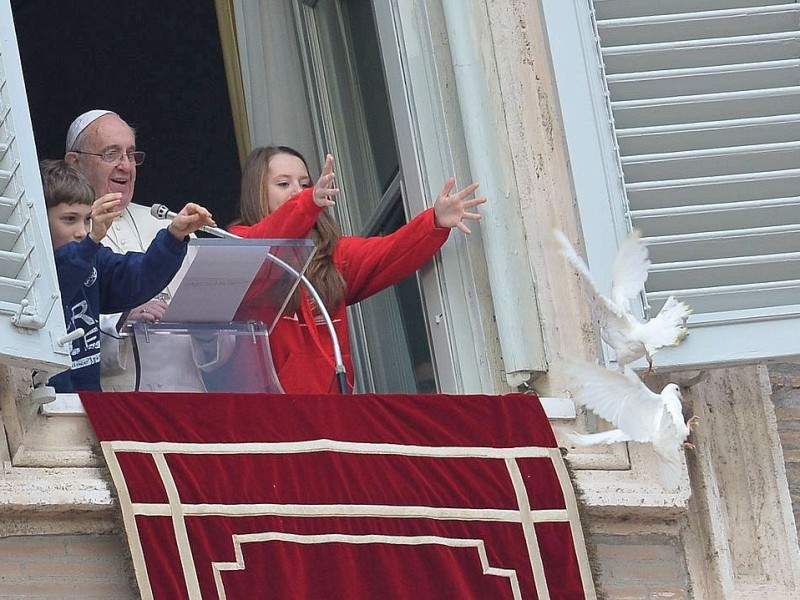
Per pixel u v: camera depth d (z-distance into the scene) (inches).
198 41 1638.8
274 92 1274.6
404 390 1136.8
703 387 1021.8
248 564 884.6
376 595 903.7
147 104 1636.3
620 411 837.2
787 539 1000.9
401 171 1081.4
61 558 882.8
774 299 979.9
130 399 903.7
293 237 1005.2
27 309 864.9
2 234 876.0
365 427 938.7
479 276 1039.6
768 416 1023.0
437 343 1047.6
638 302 965.2
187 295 941.2
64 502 875.4
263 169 1075.3
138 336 946.7
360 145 1201.4
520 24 1055.6
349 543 908.6
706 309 974.4
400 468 933.8
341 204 1224.8
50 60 1626.5
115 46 1632.6
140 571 864.9
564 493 956.0
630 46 1009.5
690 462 1005.2
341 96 1235.2
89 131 1087.0
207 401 914.1
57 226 939.3
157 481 886.4
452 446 949.8
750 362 971.9
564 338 1011.3
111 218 916.0
